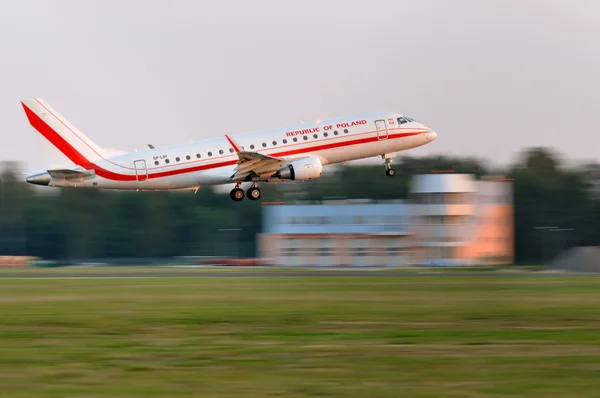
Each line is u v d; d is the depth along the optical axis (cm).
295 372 9019
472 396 7862
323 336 11350
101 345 10775
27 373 9006
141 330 11988
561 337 11225
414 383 8450
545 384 8381
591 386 8288
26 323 12775
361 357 9869
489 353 10081
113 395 7925
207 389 8181
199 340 11094
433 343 10794
